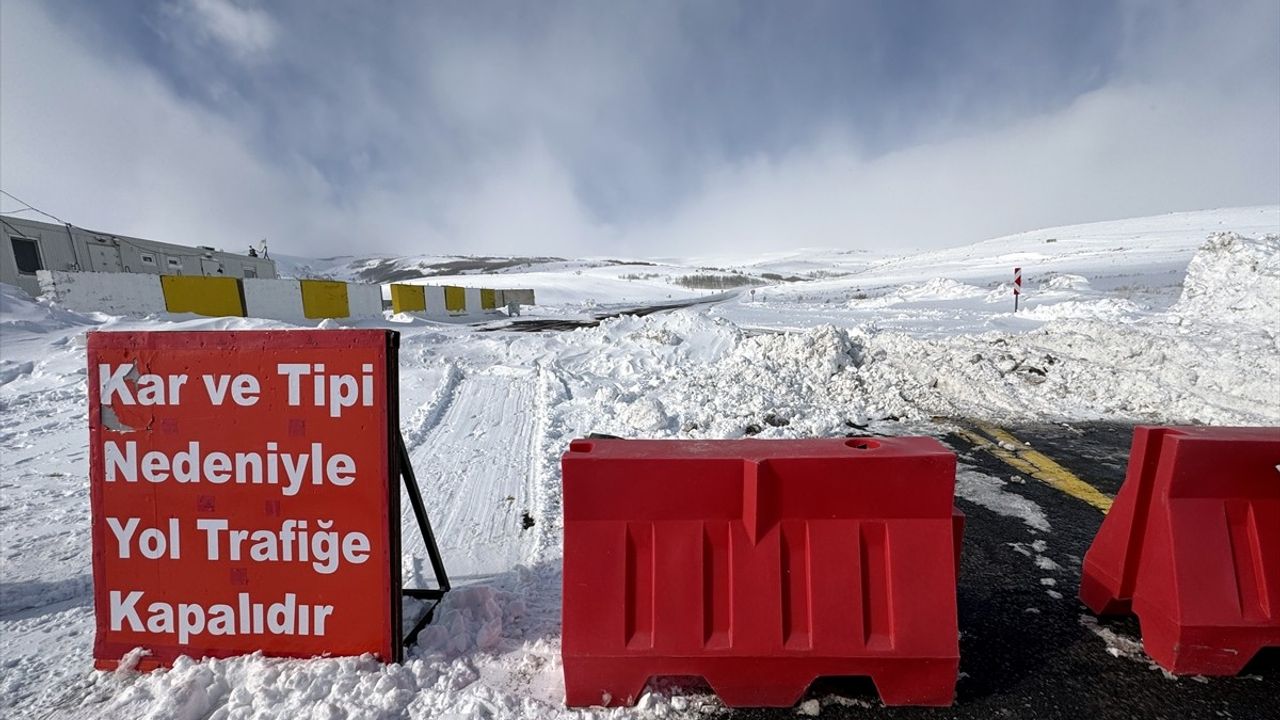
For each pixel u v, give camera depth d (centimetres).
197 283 1449
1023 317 1869
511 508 436
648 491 234
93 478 259
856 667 226
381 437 252
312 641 253
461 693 233
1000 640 270
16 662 262
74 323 1136
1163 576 253
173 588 258
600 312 3353
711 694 236
